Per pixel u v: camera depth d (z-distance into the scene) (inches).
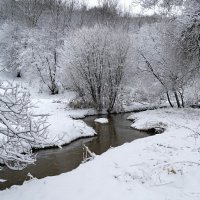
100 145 615.8
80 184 263.1
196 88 880.3
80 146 606.2
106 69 1059.3
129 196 230.2
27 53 1376.7
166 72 928.9
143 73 1046.4
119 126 830.5
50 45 1400.1
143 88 1141.1
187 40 711.1
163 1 721.0
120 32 1109.1
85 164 329.7
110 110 1086.4
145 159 328.5
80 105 1064.2
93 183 261.7
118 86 1071.0
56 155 532.4
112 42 1058.1
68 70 1096.8
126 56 1067.3
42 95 1344.7
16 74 1469.0
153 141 429.7
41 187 267.3
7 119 258.5
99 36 1052.5
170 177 266.1
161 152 357.4
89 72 1045.8
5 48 1485.0
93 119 943.0
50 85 1421.0
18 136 259.8
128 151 375.9
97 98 1070.4
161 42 918.4
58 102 1123.9
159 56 952.3
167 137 456.8
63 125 687.1
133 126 812.0
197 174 267.0
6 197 255.0
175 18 714.2
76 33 1097.4
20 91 270.8
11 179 402.9
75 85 1085.1
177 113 858.1
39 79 1421.0
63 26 1550.2
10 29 1518.2
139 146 402.3
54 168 456.8
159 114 878.4
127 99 1192.8
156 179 264.2
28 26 1560.0
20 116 262.4
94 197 233.0
